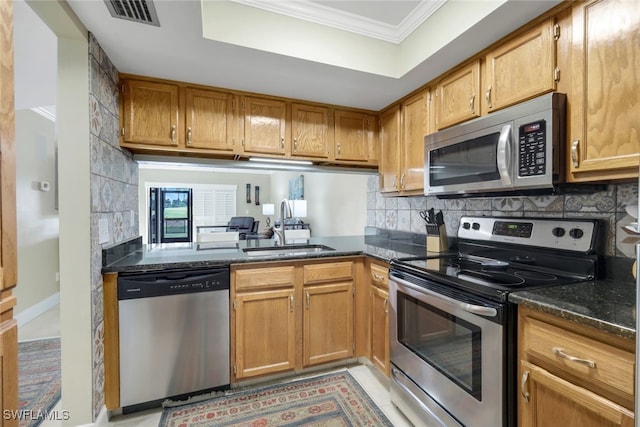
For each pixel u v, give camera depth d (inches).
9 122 26.2
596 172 45.6
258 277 76.9
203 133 83.2
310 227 232.8
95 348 60.6
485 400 46.2
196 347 71.9
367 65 76.0
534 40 54.7
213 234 111.8
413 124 88.0
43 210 137.0
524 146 52.6
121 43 62.6
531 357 41.5
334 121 99.3
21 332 114.7
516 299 42.2
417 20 71.5
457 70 72.3
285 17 68.4
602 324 32.3
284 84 83.4
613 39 43.0
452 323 53.2
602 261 52.0
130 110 76.5
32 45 73.7
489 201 75.1
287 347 80.4
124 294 66.1
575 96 47.9
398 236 108.0
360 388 77.5
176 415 67.3
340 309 86.3
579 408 35.4
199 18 54.6
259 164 103.0
